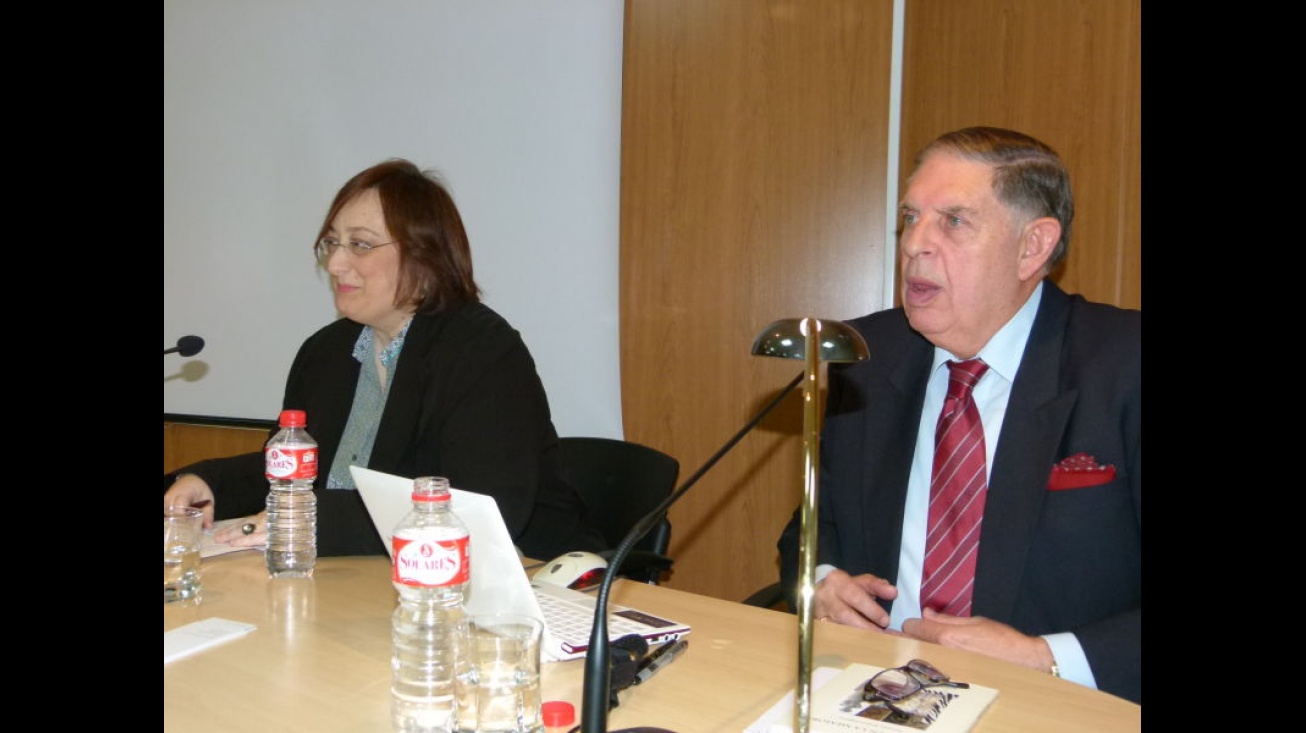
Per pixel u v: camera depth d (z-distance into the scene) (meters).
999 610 1.47
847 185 2.68
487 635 0.96
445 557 1.01
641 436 2.97
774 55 2.74
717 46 2.81
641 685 1.10
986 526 1.51
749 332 2.81
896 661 1.18
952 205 1.52
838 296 2.70
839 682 1.10
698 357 2.88
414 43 3.27
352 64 3.36
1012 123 2.49
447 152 3.24
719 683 1.11
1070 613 1.48
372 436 1.95
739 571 2.83
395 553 1.03
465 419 1.77
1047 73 2.43
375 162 3.36
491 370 1.81
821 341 0.88
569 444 2.15
